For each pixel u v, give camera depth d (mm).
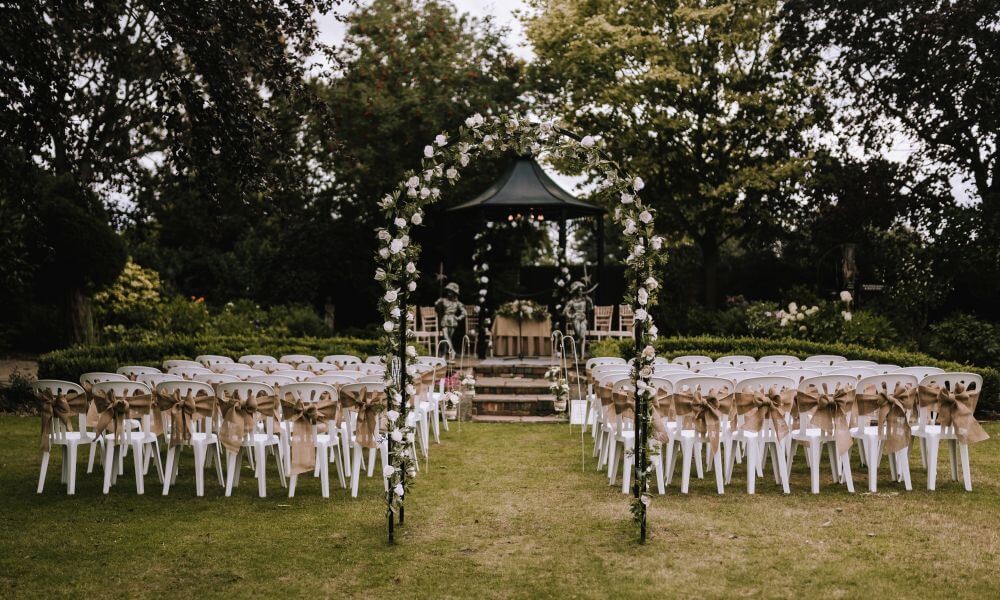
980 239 14195
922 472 7082
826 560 4727
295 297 18672
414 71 18812
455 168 5508
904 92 15438
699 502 6094
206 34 7594
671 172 18766
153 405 6422
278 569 4668
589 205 14344
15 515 5785
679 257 21031
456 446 8617
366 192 18656
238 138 7832
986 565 4617
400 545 5109
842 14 16344
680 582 4406
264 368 8297
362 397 6332
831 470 7141
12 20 6875
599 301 15188
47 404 6375
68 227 12906
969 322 12953
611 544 5086
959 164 16203
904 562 4672
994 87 14609
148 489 6605
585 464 7609
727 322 16312
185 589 4363
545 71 18734
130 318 15867
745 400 6316
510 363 12656
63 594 4293
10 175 7496
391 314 5387
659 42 17094
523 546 5070
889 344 13391
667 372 7062
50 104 7199
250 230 21844
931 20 14469
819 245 18453
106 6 8133
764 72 18359
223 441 6219
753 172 17328
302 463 6141
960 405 6363
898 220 17125
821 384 6391
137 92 14586
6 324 15812
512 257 18844
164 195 16469
